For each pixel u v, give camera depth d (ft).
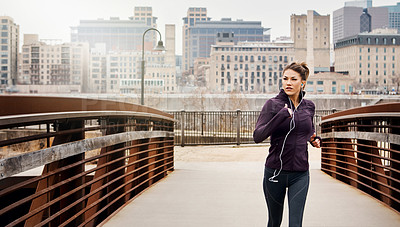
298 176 9.80
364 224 13.61
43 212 10.17
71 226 11.78
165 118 24.44
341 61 536.83
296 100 10.34
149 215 14.82
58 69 552.41
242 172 26.94
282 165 9.80
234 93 239.30
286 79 10.04
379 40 499.10
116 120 16.35
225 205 16.55
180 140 54.39
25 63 550.77
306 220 14.11
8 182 20.13
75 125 11.92
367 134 17.98
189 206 16.35
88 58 560.61
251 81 566.36
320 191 19.56
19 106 8.70
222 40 598.75
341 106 265.54
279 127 9.82
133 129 20.34
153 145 22.86
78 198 12.00
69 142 11.46
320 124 27.02
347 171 22.13
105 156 14.90
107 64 557.74
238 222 13.94
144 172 20.42
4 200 19.90
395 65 499.92
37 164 9.03
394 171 15.02
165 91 548.31
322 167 27.40
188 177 24.61
